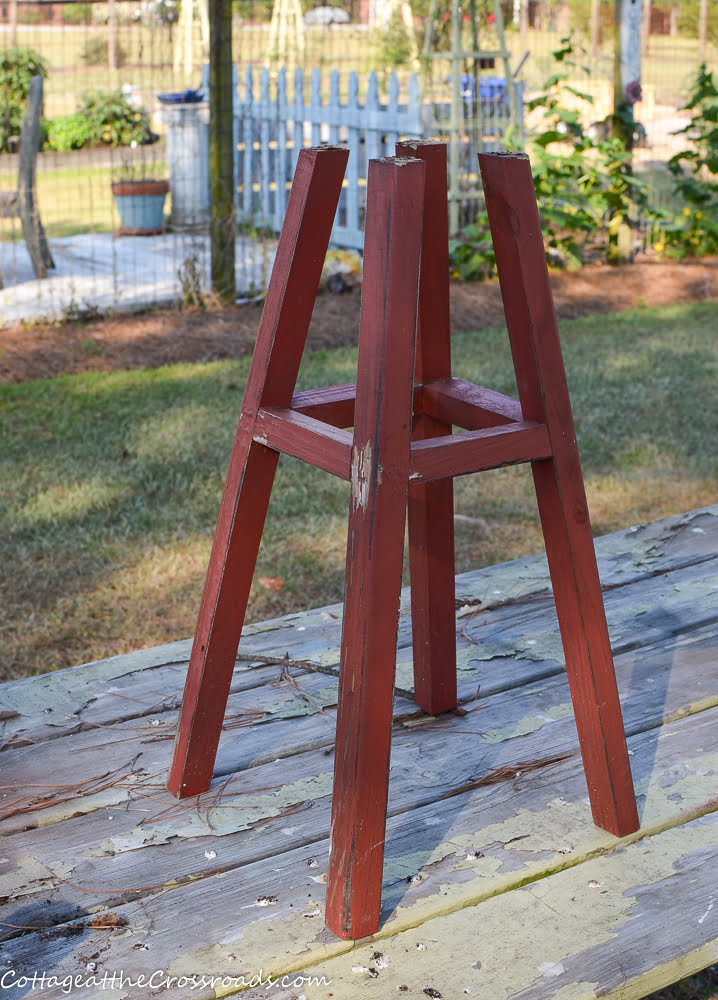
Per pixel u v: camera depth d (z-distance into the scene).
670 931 1.65
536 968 1.57
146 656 2.52
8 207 7.36
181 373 5.78
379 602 1.54
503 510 4.18
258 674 2.42
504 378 5.56
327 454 1.61
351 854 1.58
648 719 2.23
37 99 7.19
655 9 20.25
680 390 5.46
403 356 1.51
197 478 4.31
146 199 9.23
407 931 1.65
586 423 5.00
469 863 1.79
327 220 1.72
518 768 2.06
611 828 1.87
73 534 3.85
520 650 2.51
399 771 2.05
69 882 1.75
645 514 4.06
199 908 1.69
